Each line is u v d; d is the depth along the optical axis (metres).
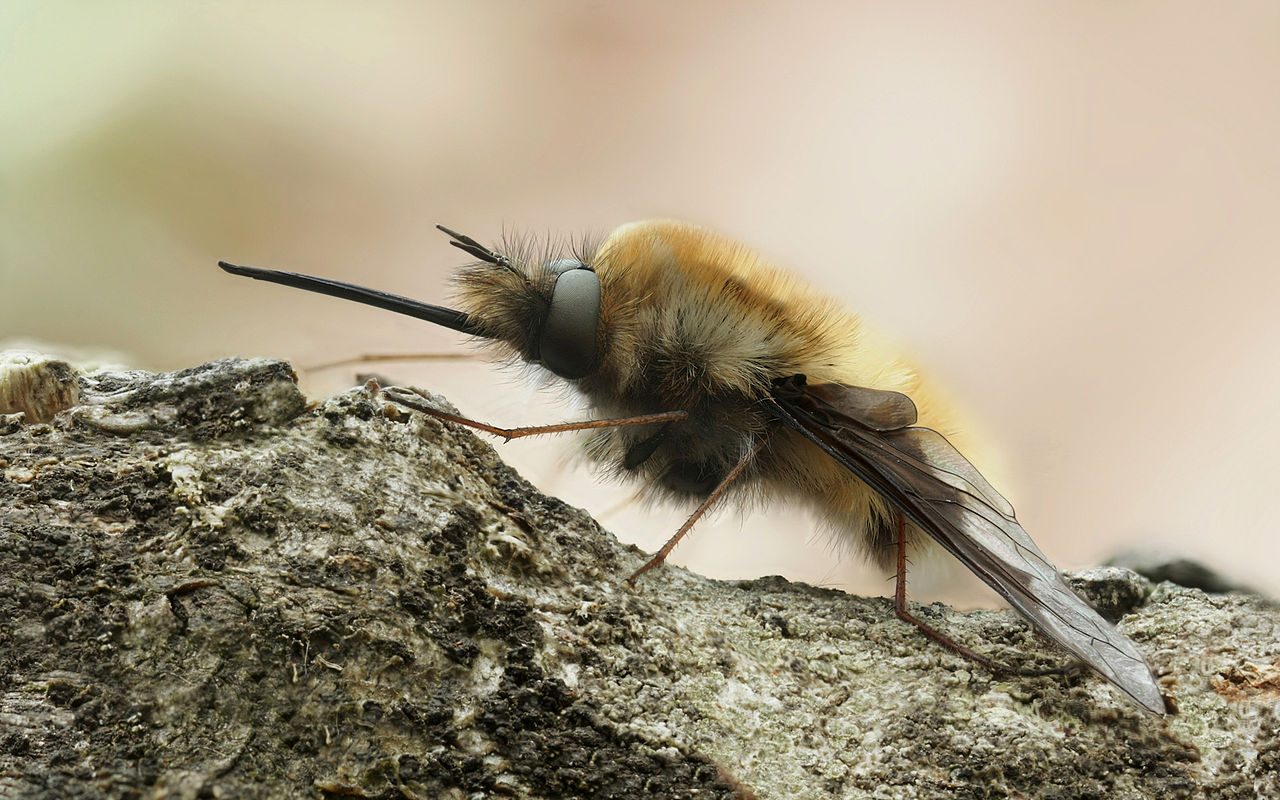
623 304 0.08
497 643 0.07
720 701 0.07
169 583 0.07
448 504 0.08
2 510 0.07
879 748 0.07
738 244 0.08
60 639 0.07
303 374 0.09
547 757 0.07
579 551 0.08
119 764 0.07
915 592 0.08
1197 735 0.08
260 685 0.07
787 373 0.08
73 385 0.08
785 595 0.08
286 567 0.07
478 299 0.08
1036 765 0.07
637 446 0.08
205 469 0.07
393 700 0.07
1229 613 0.08
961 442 0.08
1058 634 0.08
